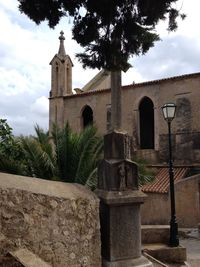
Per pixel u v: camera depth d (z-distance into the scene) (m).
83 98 27.09
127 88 25.03
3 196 4.87
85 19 5.88
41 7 5.73
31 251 5.02
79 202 5.64
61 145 13.83
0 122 11.14
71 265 5.43
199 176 19.47
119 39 6.07
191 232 17.78
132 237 6.34
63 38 29.06
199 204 19.23
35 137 14.56
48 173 13.20
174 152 22.80
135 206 6.45
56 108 28.14
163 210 19.41
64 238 5.38
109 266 6.00
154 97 23.83
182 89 22.81
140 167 14.27
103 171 6.64
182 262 8.52
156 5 5.65
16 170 11.95
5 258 4.55
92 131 14.02
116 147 6.64
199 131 22.05
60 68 28.47
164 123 23.31
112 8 5.71
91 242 5.72
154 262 7.66
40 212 5.17
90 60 6.30
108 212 6.25
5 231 4.84
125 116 24.84
